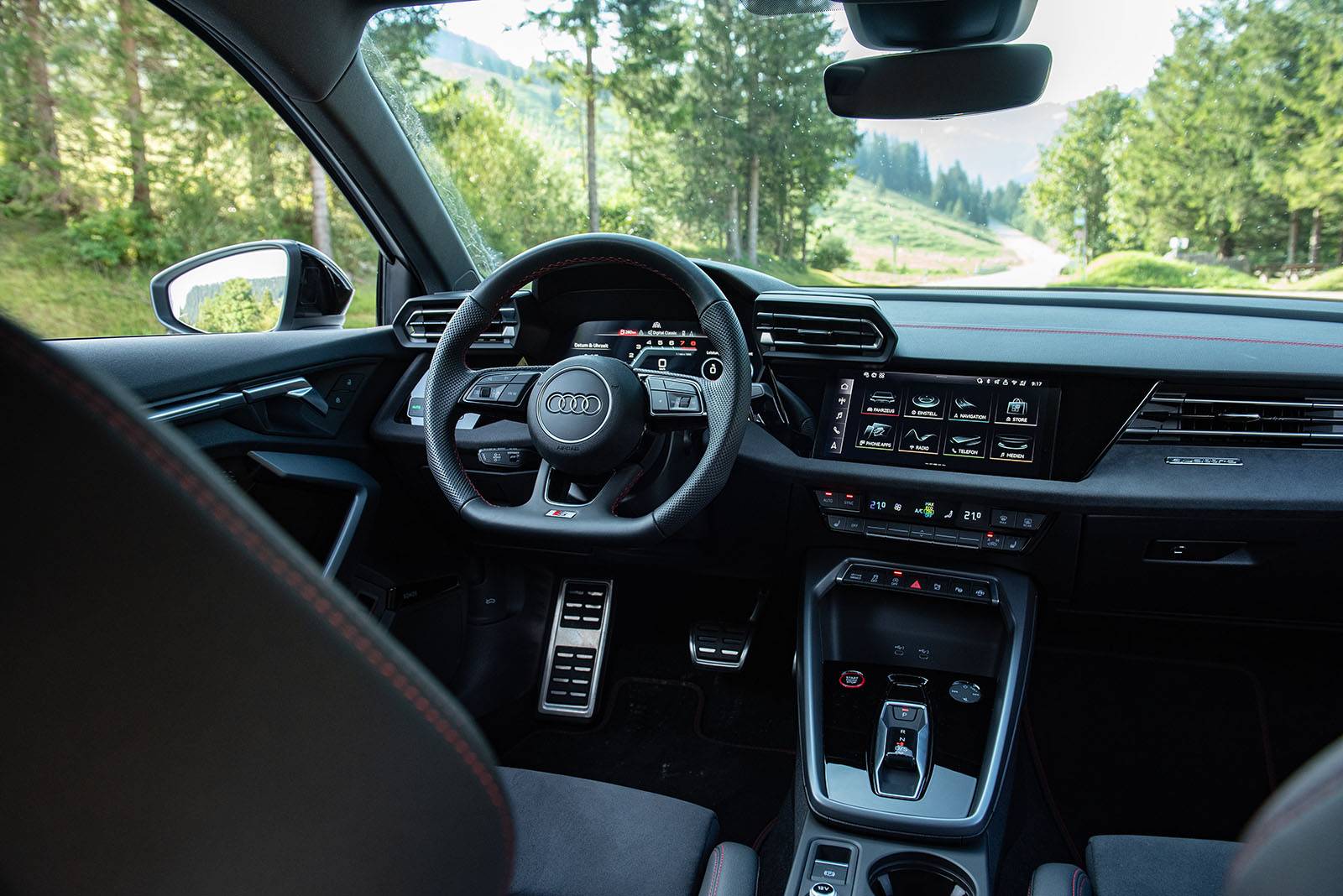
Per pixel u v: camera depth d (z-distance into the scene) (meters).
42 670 0.47
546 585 2.58
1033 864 1.97
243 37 1.84
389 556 2.25
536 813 1.49
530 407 1.62
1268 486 1.81
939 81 1.79
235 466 1.84
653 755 2.36
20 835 0.51
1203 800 2.13
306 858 0.57
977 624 2.04
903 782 1.73
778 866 1.95
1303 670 2.33
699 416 1.60
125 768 0.50
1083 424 1.90
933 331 2.05
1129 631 2.24
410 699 0.57
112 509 0.46
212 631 0.49
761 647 2.56
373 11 1.95
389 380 2.27
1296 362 1.79
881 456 2.01
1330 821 0.52
